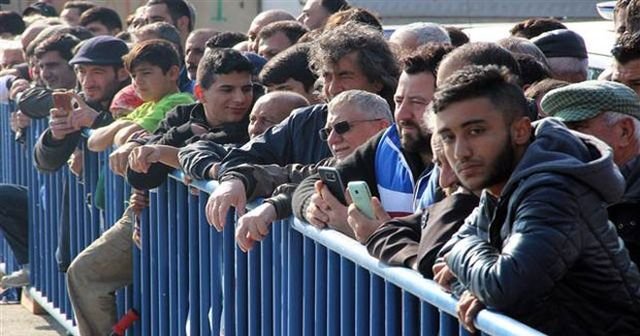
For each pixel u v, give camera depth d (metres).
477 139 9.01
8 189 23.30
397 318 10.58
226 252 14.24
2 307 24.11
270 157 14.20
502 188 9.20
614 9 17.94
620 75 12.96
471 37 21.66
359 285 11.16
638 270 9.95
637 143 10.70
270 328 13.43
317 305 12.15
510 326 8.43
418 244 10.39
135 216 17.27
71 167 19.78
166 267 16.53
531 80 13.48
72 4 31.48
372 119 12.77
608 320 8.84
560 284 8.80
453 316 9.54
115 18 28.84
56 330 22.25
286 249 12.85
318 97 15.45
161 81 18.23
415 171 11.91
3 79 25.20
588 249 8.67
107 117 19.41
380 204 11.26
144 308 17.31
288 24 19.77
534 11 32.25
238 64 15.71
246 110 15.85
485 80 9.02
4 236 23.56
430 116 10.17
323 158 14.03
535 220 8.51
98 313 17.81
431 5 33.75
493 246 9.00
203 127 16.03
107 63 20.19
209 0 37.91
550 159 8.72
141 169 15.52
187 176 15.03
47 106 22.14
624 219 10.58
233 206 13.46
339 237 11.45
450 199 10.11
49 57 23.12
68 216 20.44
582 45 16.94
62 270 20.69
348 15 17.34
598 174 8.64
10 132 24.73
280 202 12.73
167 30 22.28
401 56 14.08
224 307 14.38
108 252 17.70
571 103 10.62
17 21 33.59
